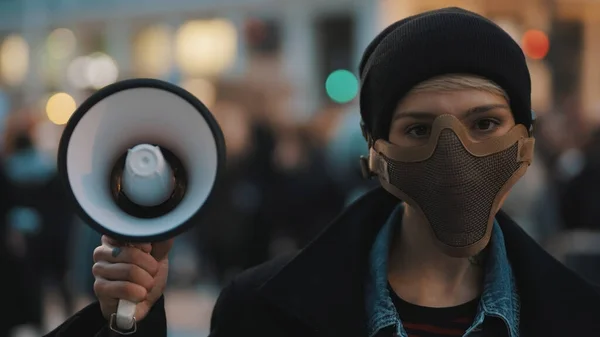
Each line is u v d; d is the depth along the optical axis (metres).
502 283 1.84
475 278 1.90
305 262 1.93
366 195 2.05
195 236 9.07
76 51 17.89
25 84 18.78
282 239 7.69
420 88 1.74
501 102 1.76
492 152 1.72
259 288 1.92
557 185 6.19
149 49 16.47
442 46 1.72
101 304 1.77
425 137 1.77
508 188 1.76
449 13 1.78
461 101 1.73
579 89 10.16
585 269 5.59
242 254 7.67
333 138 8.77
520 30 8.72
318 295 1.89
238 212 7.58
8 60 19.11
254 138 7.60
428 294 1.87
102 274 1.73
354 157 7.32
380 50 1.82
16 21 19.14
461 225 1.72
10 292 5.39
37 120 7.88
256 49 14.48
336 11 13.67
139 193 1.69
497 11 8.61
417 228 1.87
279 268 2.01
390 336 1.83
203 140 1.72
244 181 7.61
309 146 7.66
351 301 1.88
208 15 15.41
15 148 7.44
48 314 8.25
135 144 1.77
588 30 9.98
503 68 1.74
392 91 1.77
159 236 1.65
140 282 1.72
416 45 1.74
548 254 1.93
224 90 9.10
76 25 17.98
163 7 16.12
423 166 1.72
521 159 1.77
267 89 9.16
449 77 1.73
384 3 11.23
